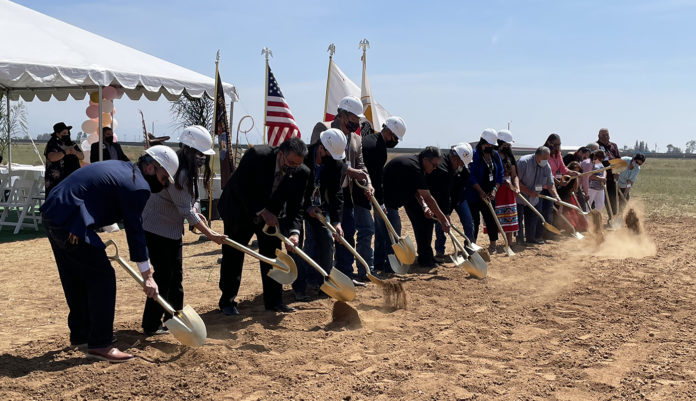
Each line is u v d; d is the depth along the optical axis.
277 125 10.74
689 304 6.46
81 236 4.34
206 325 5.81
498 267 8.60
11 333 5.66
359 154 7.29
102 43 12.95
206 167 5.23
